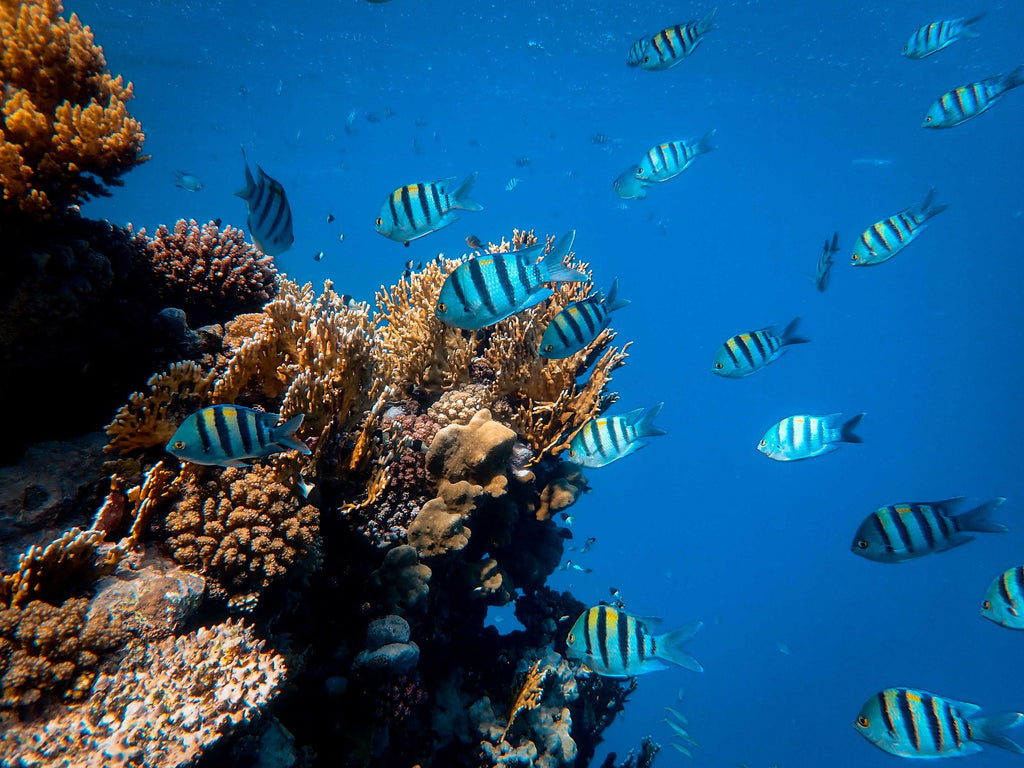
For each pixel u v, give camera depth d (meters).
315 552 0.72
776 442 0.95
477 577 0.91
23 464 0.67
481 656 0.99
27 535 0.62
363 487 0.81
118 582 0.62
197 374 0.73
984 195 9.80
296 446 0.65
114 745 0.49
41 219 0.67
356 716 0.76
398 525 0.85
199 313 0.95
